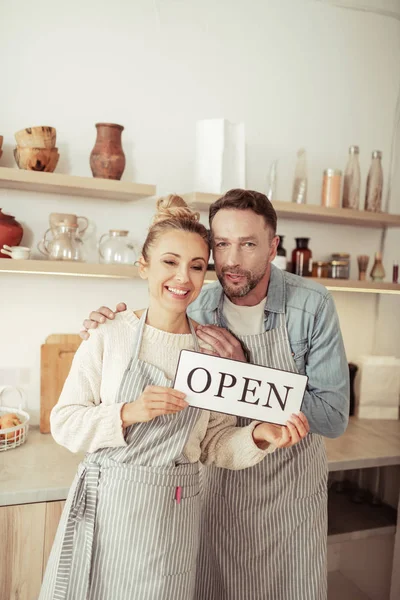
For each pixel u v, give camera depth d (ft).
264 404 3.85
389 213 8.76
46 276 7.23
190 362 3.76
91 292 7.47
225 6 7.72
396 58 8.85
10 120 6.84
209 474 5.20
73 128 7.14
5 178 6.06
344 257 8.23
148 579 3.72
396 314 8.93
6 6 6.72
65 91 7.07
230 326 4.95
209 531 5.22
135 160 7.46
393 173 8.91
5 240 6.35
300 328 4.81
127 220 7.51
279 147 8.19
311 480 5.02
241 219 4.26
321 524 5.09
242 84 7.91
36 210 7.05
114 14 7.21
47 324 7.27
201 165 7.23
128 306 7.67
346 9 8.43
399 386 8.46
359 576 8.05
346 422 4.85
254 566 5.06
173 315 3.97
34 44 6.88
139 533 3.74
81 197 7.25
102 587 3.77
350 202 7.94
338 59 8.45
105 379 3.89
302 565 4.98
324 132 8.45
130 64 7.34
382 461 6.73
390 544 7.43
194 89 7.66
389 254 9.04
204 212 7.87
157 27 7.42
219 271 4.47
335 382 4.78
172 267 3.83
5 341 7.11
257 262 4.37
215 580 5.23
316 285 4.96
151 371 3.88
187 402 3.77
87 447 3.77
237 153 7.22
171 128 7.59
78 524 3.92
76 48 7.07
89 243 7.34
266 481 4.95
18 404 7.25
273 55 8.05
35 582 5.42
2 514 5.24
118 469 3.83
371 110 8.73
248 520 5.02
